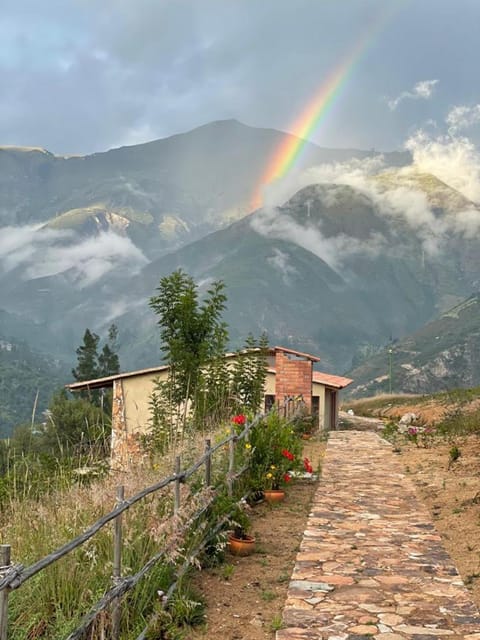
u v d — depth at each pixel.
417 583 6.46
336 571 6.86
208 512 7.52
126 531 5.90
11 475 7.32
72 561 5.38
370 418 51.25
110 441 9.51
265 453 10.64
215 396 15.73
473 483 11.26
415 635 5.16
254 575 6.77
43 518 5.95
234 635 5.25
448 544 7.89
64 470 7.81
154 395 15.78
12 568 3.36
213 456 9.28
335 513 9.62
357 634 5.18
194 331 16.31
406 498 10.72
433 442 18.30
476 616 5.58
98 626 4.80
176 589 5.79
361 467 14.27
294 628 5.32
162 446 10.76
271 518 9.34
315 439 22.16
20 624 4.78
